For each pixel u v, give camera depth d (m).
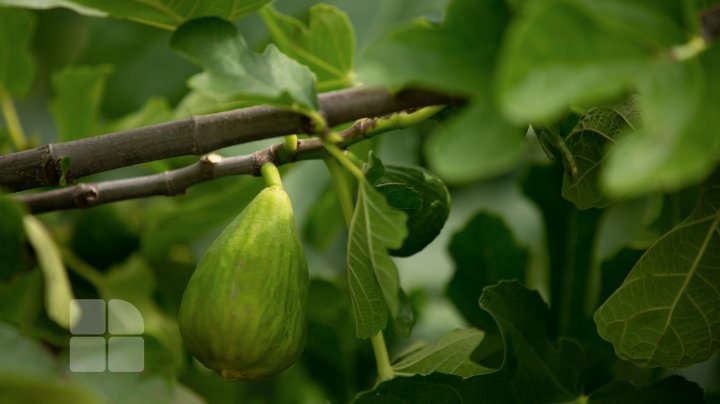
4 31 0.89
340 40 0.81
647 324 0.76
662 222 0.87
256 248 0.74
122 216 0.92
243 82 0.70
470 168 0.64
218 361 0.74
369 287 0.74
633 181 0.61
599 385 0.82
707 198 0.75
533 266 0.89
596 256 0.88
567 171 0.76
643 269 0.76
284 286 0.74
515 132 0.64
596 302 0.86
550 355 0.81
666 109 0.62
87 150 0.74
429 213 0.77
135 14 0.74
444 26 0.66
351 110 0.71
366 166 0.74
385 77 0.66
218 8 0.74
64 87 0.90
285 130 0.72
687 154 0.61
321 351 0.91
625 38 0.62
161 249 0.92
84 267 0.92
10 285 0.89
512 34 0.62
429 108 0.74
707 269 0.75
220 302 0.73
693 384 0.80
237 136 0.73
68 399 0.71
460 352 0.79
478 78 0.65
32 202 0.81
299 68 0.71
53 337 0.74
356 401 0.77
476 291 0.89
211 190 0.94
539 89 0.62
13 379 0.70
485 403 0.78
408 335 0.74
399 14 1.02
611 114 0.75
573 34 0.62
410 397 0.77
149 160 0.74
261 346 0.73
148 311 0.92
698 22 0.64
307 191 0.97
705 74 0.62
